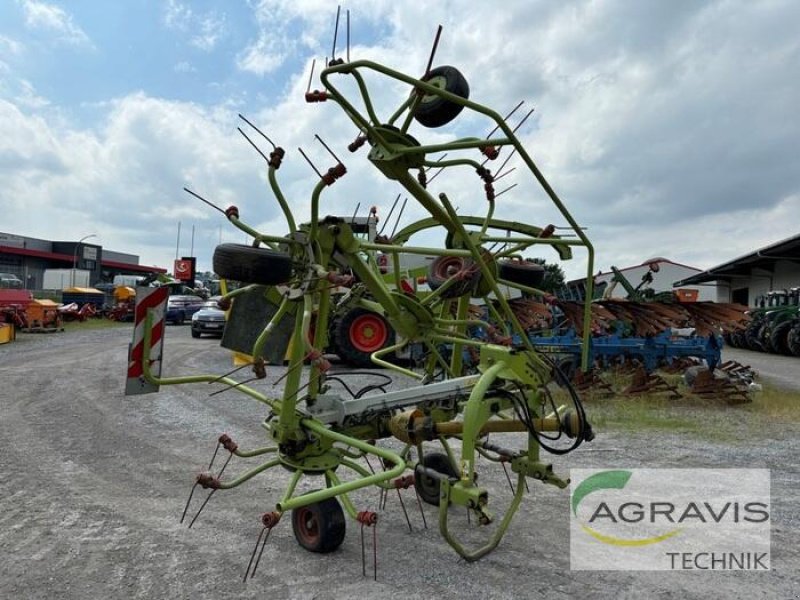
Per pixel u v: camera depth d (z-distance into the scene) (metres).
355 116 3.32
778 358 18.75
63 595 3.20
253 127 3.62
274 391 9.73
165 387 10.09
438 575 3.46
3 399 8.72
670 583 3.40
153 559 3.64
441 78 3.50
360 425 4.20
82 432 6.87
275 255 3.45
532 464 4.05
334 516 3.71
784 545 3.93
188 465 5.65
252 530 4.11
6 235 54.88
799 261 26.44
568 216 3.91
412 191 3.68
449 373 4.77
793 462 5.86
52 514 4.37
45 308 21.84
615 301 9.43
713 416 8.18
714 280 35.34
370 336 11.72
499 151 3.80
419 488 4.71
